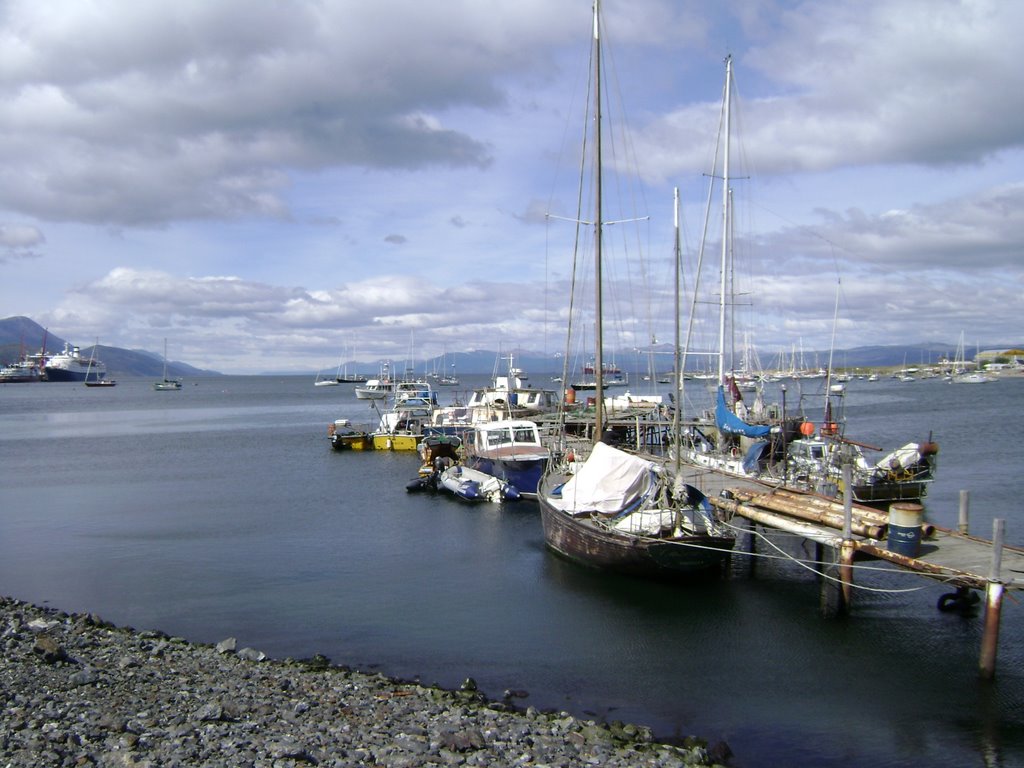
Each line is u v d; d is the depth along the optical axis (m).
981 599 24.86
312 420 123.81
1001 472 52.97
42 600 27.56
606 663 21.12
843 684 19.52
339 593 28.02
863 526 23.91
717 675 20.20
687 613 24.80
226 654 21.03
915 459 41.59
